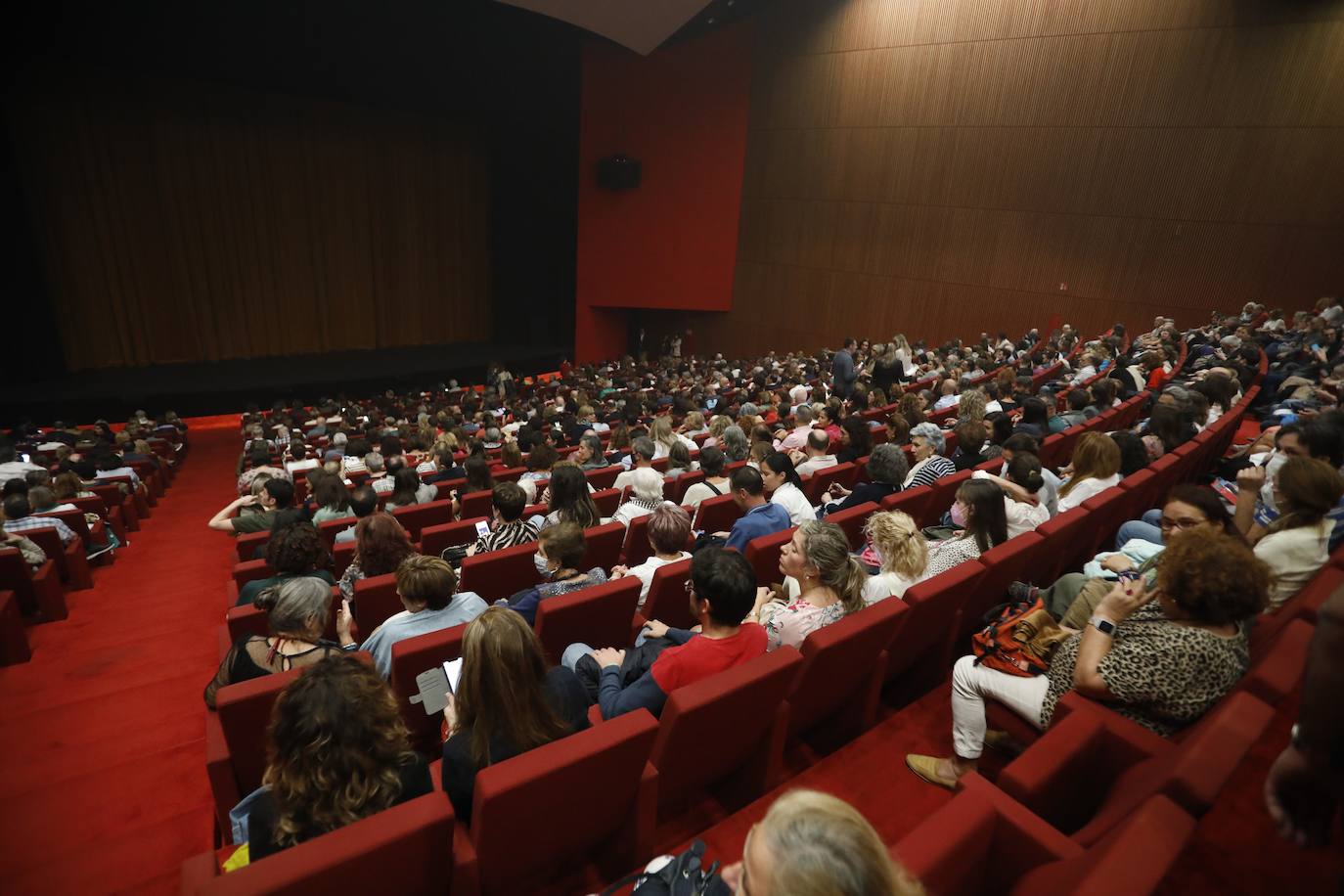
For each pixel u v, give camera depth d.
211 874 1.58
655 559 3.25
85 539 5.50
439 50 14.41
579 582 2.92
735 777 2.39
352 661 1.59
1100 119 12.39
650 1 11.52
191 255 15.09
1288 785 0.83
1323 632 0.76
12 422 12.08
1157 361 8.15
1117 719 1.81
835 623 2.25
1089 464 3.83
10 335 12.75
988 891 1.52
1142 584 1.95
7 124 12.20
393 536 3.31
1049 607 2.76
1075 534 3.38
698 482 5.07
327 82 14.05
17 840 2.46
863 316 15.83
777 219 16.70
